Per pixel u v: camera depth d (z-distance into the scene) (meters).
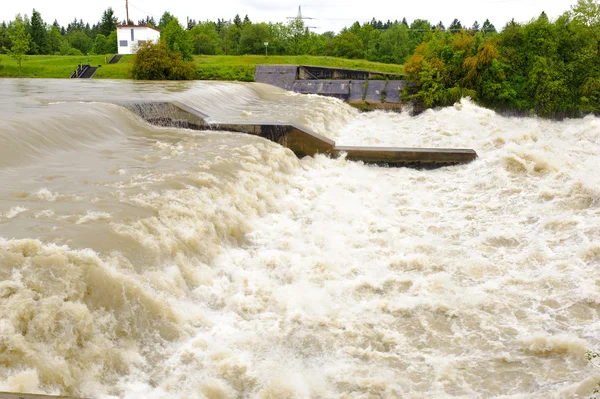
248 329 10.21
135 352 8.77
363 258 13.99
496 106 49.22
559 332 10.63
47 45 105.62
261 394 8.38
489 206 18.53
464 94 47.25
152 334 9.23
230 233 14.02
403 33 88.81
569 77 48.50
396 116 44.56
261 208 16.36
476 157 23.92
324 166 23.86
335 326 10.65
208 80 56.91
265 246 14.11
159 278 10.32
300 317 10.82
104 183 14.24
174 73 57.00
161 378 8.40
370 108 48.66
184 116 25.56
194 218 13.01
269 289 11.67
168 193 13.84
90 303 8.76
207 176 15.89
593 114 48.50
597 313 11.35
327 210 17.53
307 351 9.75
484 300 11.88
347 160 25.03
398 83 49.84
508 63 49.56
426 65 47.34
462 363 9.62
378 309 11.42
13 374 7.14
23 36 63.41
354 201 18.80
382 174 23.23
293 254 13.65
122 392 7.93
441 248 14.96
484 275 13.24
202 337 9.65
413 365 9.53
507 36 50.44
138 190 13.80
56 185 13.66
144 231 11.38
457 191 20.53
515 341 10.33
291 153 22.38
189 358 8.98
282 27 96.56
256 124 25.22
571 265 13.56
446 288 12.41
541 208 17.67
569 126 41.72
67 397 6.43
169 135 22.92
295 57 68.81
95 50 110.38
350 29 106.38
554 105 47.84
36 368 7.37
